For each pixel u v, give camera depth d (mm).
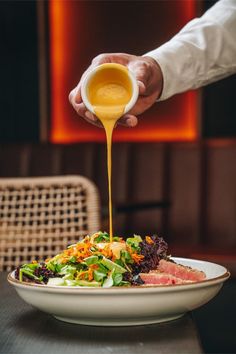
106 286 946
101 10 4539
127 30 4516
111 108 1210
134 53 4516
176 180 4027
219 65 1629
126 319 930
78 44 4578
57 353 826
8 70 4578
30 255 2002
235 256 3268
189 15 4406
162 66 1479
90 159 4188
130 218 4117
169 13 4445
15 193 2039
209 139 4125
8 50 4562
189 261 1177
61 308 921
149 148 4125
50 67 4602
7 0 4523
